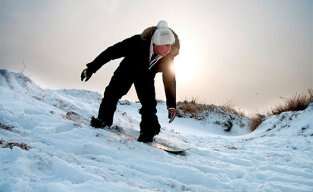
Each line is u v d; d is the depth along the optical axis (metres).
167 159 3.87
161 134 6.15
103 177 2.83
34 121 4.00
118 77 4.36
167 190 2.99
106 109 4.42
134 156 3.68
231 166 4.22
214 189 3.36
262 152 5.40
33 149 2.97
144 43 4.18
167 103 4.25
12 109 4.21
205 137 7.79
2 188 2.28
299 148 5.93
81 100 7.32
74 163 3.02
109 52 4.24
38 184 2.37
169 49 4.07
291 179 3.89
